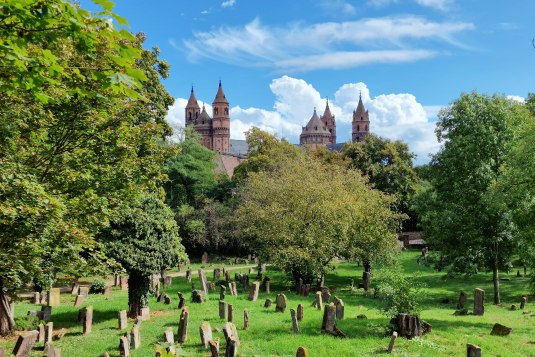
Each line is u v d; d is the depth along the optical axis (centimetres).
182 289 3158
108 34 582
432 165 3341
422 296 1745
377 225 3459
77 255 1355
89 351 1551
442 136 3247
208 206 5366
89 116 1495
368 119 17838
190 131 5909
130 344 1562
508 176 2116
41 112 1283
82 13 554
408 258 5109
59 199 1295
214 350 1396
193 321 1964
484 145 2889
